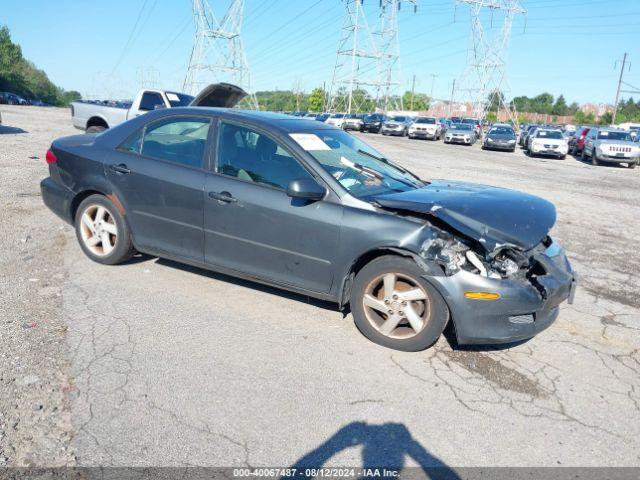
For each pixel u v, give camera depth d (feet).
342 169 13.80
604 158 73.26
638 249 24.54
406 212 12.63
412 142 106.73
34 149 43.75
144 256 18.06
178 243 15.16
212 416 9.66
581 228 28.71
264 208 13.48
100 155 16.17
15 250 17.81
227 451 8.79
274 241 13.52
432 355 12.58
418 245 11.92
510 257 12.09
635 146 72.69
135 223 15.79
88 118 50.37
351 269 13.03
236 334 12.89
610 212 34.35
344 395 10.64
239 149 14.30
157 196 15.11
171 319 13.44
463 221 11.87
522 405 10.74
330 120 145.38
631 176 61.31
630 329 14.92
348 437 9.36
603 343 13.91
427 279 11.85
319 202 13.00
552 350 13.30
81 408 9.62
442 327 12.15
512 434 9.77
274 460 8.66
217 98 33.47
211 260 14.74
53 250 18.10
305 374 11.32
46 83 370.73
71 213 17.16
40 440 8.73
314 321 13.92
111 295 14.67
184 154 15.05
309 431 9.45
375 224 12.37
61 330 12.46
